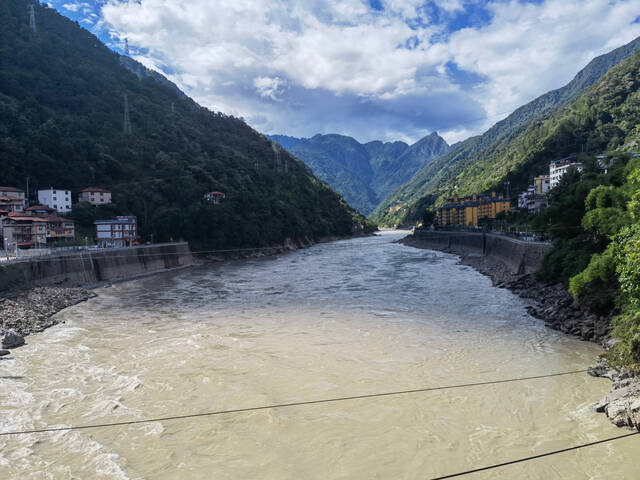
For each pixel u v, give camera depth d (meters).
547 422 17.28
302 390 21.03
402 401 19.62
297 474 14.32
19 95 114.75
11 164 89.06
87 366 24.56
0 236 66.56
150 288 54.91
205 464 14.96
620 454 14.80
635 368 20.19
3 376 23.00
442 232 121.94
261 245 111.06
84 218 86.69
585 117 176.25
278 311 39.00
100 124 126.62
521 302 40.78
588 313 30.59
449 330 31.22
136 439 16.59
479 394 20.11
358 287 51.69
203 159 139.00
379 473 14.28
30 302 39.22
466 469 14.38
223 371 23.67
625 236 23.64
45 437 16.73
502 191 169.12
